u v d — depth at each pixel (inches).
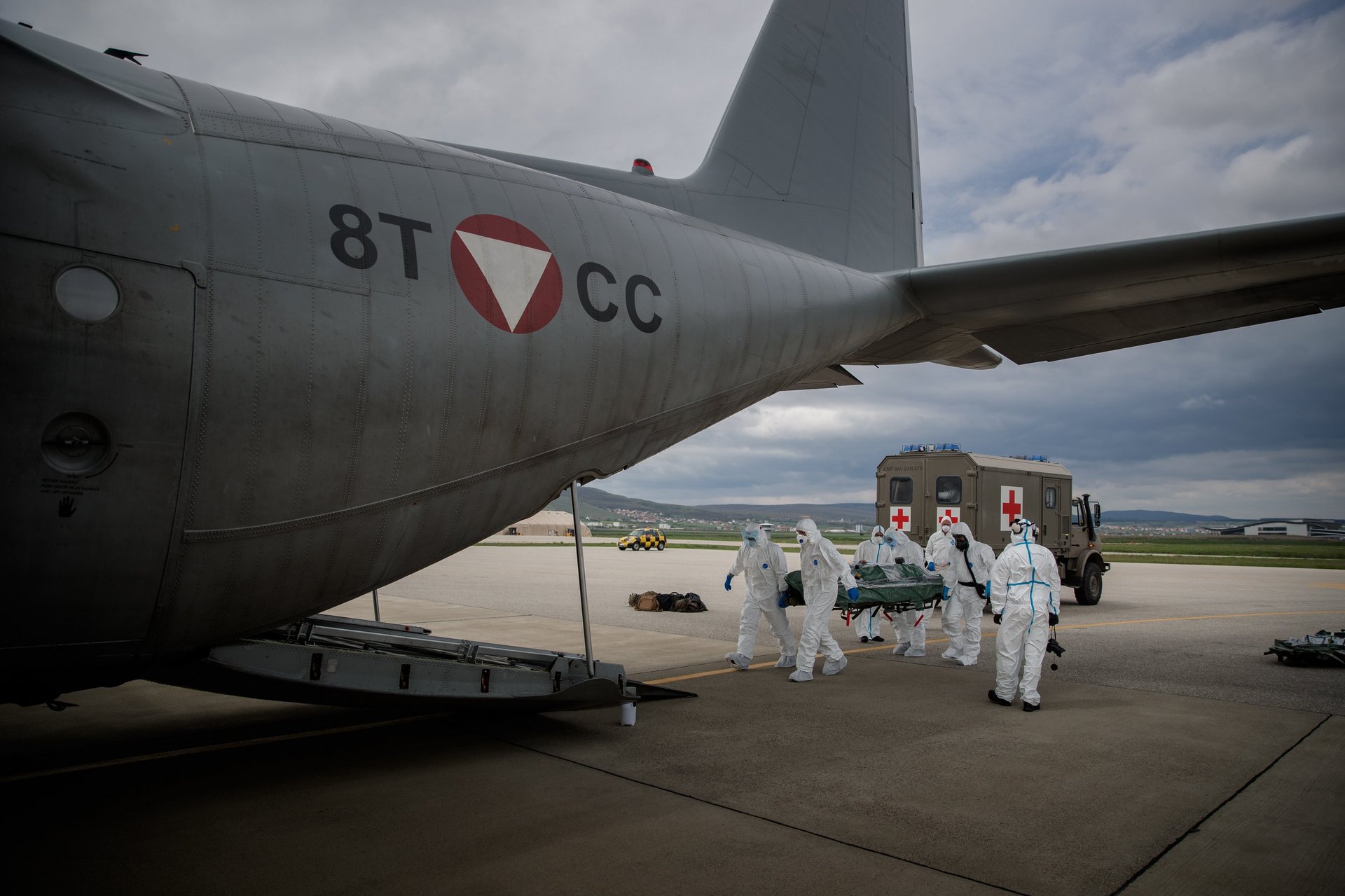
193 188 151.8
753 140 302.2
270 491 158.2
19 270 131.3
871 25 354.3
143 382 141.5
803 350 276.4
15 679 147.1
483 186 201.3
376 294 170.4
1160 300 270.7
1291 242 227.1
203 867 138.6
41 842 148.8
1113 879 138.7
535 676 211.9
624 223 232.1
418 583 775.7
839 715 256.8
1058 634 462.9
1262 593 794.2
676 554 1557.6
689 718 250.4
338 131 182.7
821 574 311.1
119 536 142.3
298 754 207.6
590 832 156.8
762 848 150.3
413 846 149.1
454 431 184.2
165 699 272.2
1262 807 175.3
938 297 297.6
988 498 556.7
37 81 141.3
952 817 167.3
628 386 221.1
